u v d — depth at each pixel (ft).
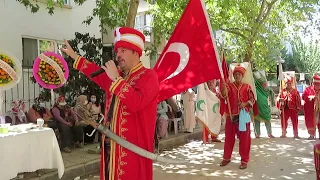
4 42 32.24
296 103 32.76
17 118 24.04
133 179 8.42
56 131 24.81
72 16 38.96
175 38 10.13
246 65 24.62
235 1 34.47
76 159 22.62
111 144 8.62
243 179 19.19
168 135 32.24
